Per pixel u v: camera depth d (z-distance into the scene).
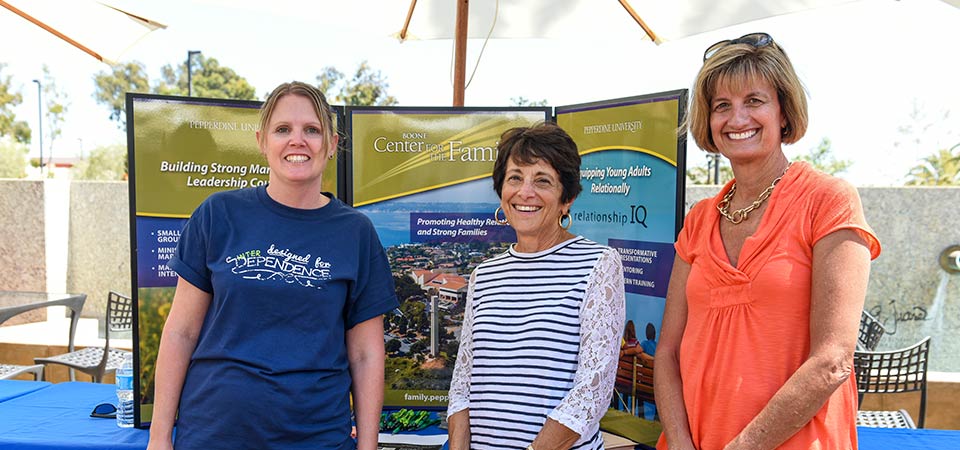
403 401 2.71
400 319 2.70
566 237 1.95
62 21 3.13
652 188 2.41
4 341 5.41
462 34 2.90
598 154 2.62
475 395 1.85
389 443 2.41
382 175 2.66
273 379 1.72
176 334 1.79
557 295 1.80
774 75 1.56
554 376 1.75
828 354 1.42
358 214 1.93
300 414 1.73
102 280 6.89
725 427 1.58
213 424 1.71
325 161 1.86
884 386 3.56
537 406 1.74
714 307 1.63
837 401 1.50
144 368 2.37
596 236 2.67
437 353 2.71
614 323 1.76
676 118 2.29
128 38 3.17
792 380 1.45
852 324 1.42
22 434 2.24
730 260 1.64
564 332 1.77
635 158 2.47
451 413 1.92
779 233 1.54
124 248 6.85
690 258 1.78
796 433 1.48
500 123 2.66
